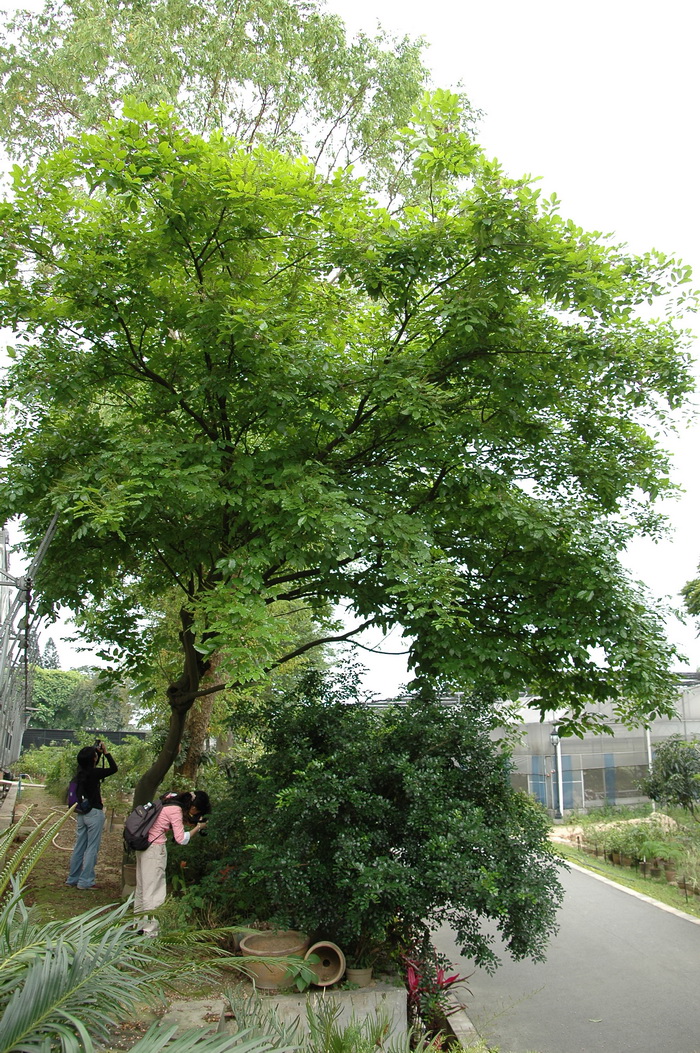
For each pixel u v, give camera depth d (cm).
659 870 1542
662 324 777
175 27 1197
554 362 738
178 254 645
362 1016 596
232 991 477
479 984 909
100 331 692
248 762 919
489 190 656
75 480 632
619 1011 816
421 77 1264
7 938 332
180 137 613
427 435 718
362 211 653
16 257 649
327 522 568
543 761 2559
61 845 991
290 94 1187
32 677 1352
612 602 690
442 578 612
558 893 719
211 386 668
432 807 667
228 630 557
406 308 706
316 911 653
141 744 1190
